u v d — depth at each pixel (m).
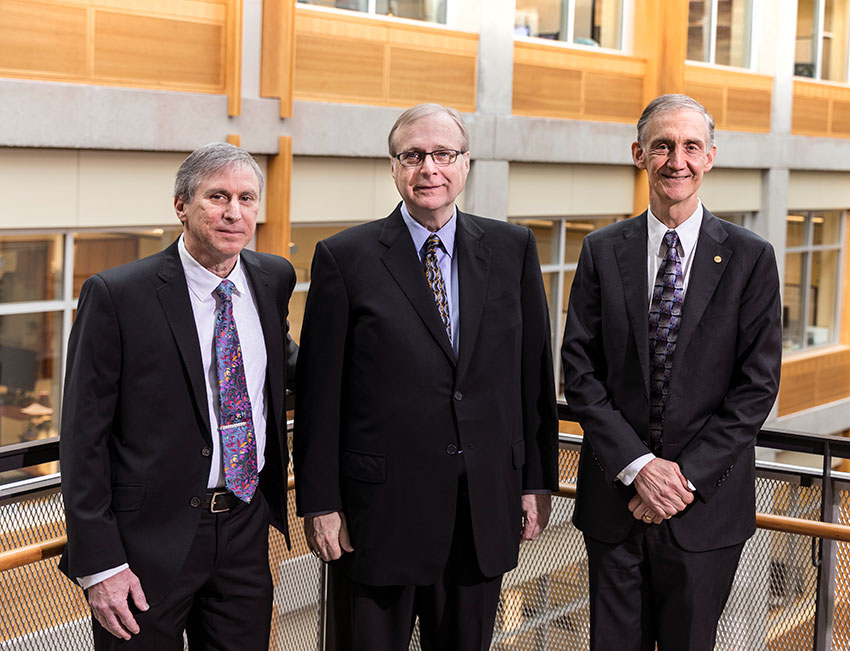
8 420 9.39
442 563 2.88
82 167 9.53
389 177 12.43
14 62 8.99
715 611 2.99
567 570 3.54
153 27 9.94
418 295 2.85
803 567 3.30
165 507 2.63
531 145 13.91
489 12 13.20
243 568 2.75
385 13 12.39
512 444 2.97
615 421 2.91
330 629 3.51
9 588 2.80
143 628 2.64
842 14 19.55
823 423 19.08
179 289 2.65
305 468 2.90
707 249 2.91
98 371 2.56
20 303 9.33
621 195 15.68
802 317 19.53
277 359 2.77
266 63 10.82
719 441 2.84
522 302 3.00
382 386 2.84
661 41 15.59
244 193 2.61
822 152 19.17
